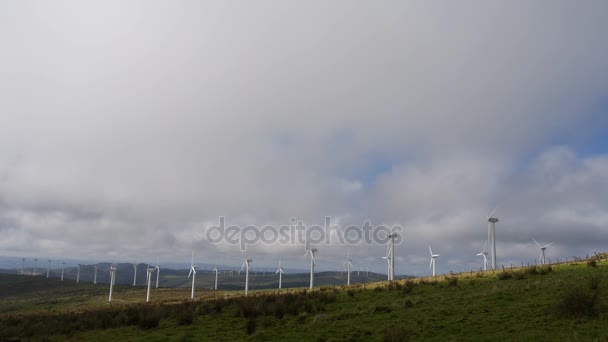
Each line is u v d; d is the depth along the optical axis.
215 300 56.28
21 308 121.69
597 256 58.59
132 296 153.88
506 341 24.23
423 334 28.06
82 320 44.78
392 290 49.97
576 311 27.41
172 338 32.94
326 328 32.53
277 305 43.03
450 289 45.06
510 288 39.25
